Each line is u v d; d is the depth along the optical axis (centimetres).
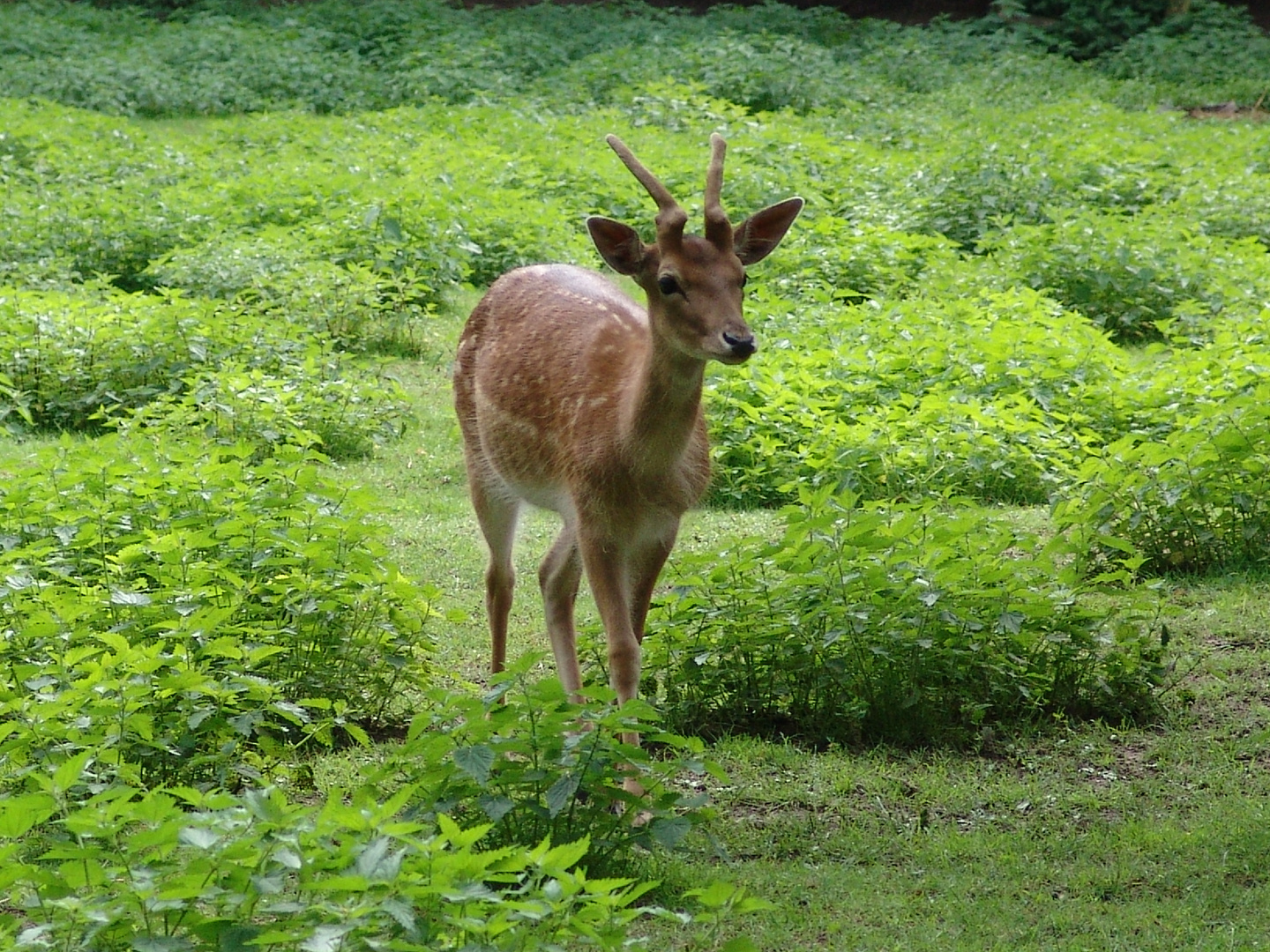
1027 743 989
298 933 589
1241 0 5134
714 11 4831
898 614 1010
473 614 1245
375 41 4253
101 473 1154
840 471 1496
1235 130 3384
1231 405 1323
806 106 3766
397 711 1049
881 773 945
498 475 1055
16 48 3969
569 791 750
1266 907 775
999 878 813
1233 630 1171
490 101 3662
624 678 909
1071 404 1642
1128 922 762
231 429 1627
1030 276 2211
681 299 856
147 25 4450
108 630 967
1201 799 909
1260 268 2225
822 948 739
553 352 995
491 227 2386
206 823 634
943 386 1673
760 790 920
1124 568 1263
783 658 1020
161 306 1877
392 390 1753
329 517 1065
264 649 913
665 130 3281
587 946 712
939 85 4091
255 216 2433
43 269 2130
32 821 645
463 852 629
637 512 926
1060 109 3525
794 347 1794
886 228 2389
